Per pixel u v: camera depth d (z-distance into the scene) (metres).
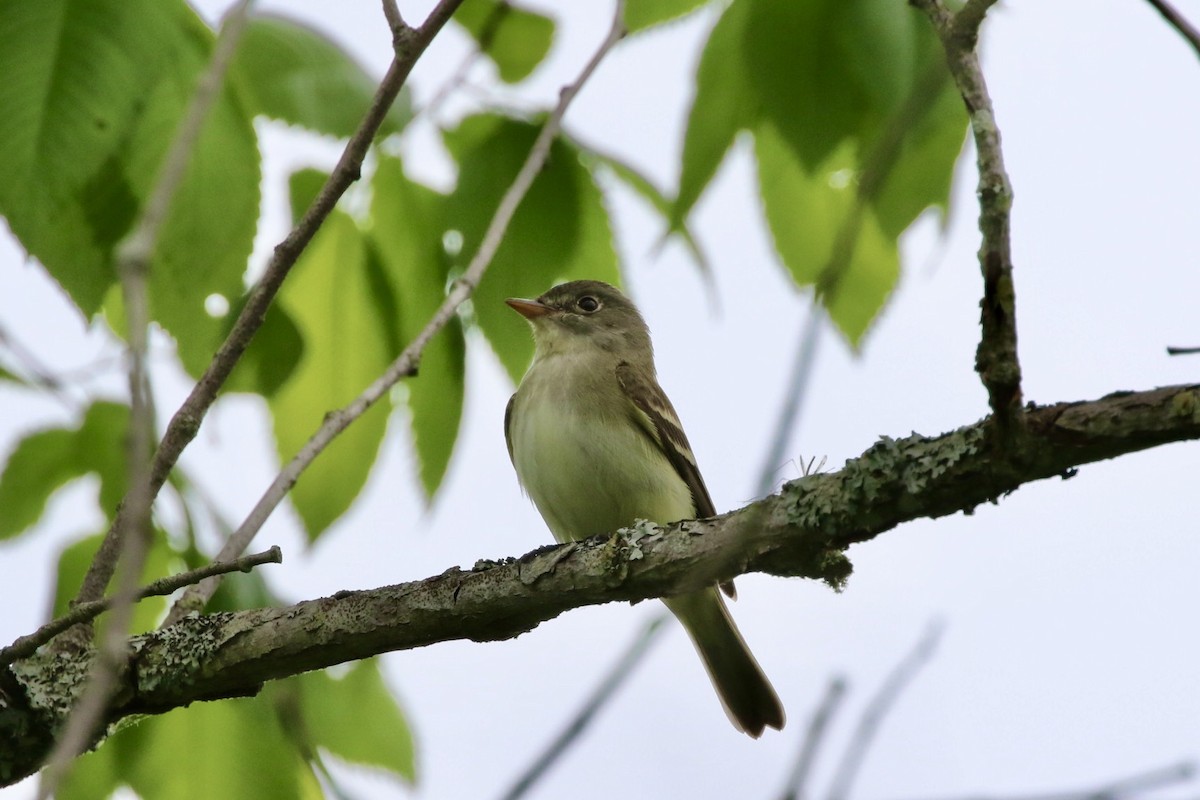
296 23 7.16
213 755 7.70
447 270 8.12
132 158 6.66
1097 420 5.57
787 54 7.07
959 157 7.10
